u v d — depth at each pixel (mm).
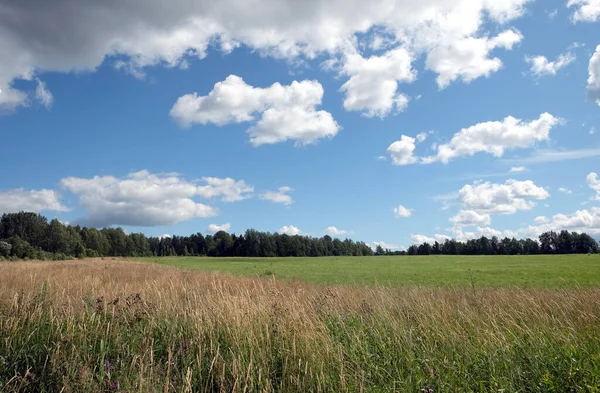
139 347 5574
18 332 5750
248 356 5406
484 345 5961
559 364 4938
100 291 10117
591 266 41719
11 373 4754
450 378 4793
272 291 10109
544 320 7543
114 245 146750
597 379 4367
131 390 4195
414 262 63781
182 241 163125
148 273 23484
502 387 4500
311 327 6332
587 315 8062
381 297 9953
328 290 11109
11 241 67125
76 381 4445
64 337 5586
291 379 4828
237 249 151750
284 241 152125
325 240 168500
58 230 108438
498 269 40812
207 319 6531
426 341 6293
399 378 4832
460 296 11773
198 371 5016
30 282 11531
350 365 5250
